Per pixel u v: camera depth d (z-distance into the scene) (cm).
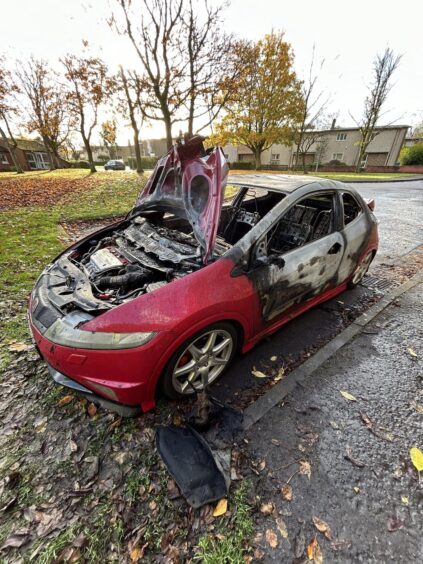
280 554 129
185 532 136
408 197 1143
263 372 236
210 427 184
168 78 1206
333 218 275
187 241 263
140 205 300
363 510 147
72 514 143
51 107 2309
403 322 308
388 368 244
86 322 172
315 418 197
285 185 257
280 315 252
